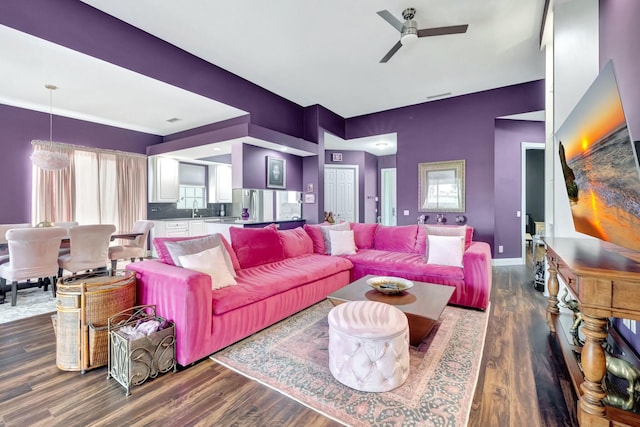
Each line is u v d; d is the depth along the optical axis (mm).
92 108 4684
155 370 1902
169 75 3699
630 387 1485
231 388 1809
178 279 2049
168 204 6820
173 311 2055
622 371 1504
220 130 4859
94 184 5418
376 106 5980
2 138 4410
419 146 5789
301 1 2949
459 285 3225
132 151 6031
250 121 4848
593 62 2801
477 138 5219
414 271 3480
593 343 1331
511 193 5508
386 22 3303
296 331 2604
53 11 2758
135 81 3613
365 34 3527
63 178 4977
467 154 5305
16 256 3291
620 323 2146
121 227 5770
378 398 1703
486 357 2162
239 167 4961
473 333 2561
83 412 1595
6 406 1640
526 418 1543
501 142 5453
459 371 1976
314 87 5062
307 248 4145
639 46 1921
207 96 4164
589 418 1335
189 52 3918
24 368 2031
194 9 3061
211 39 3625
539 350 2260
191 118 5238
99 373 1973
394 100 5645
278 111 5395
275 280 2756
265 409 1623
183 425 1504
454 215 5402
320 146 5910
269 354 2209
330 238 4238
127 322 2059
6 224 4332
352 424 1505
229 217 7812
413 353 2219
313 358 2150
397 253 4133
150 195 6320
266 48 3826
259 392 1771
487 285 3111
